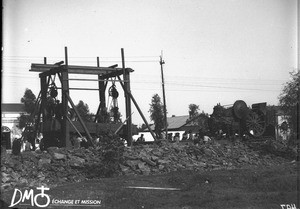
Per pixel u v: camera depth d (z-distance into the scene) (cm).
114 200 1017
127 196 1055
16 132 2009
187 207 982
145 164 1523
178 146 1848
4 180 1176
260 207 993
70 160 1423
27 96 1908
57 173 1335
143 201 1020
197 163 1692
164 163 1563
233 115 2400
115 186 1156
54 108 1902
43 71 1877
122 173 1412
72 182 1281
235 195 1094
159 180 1256
